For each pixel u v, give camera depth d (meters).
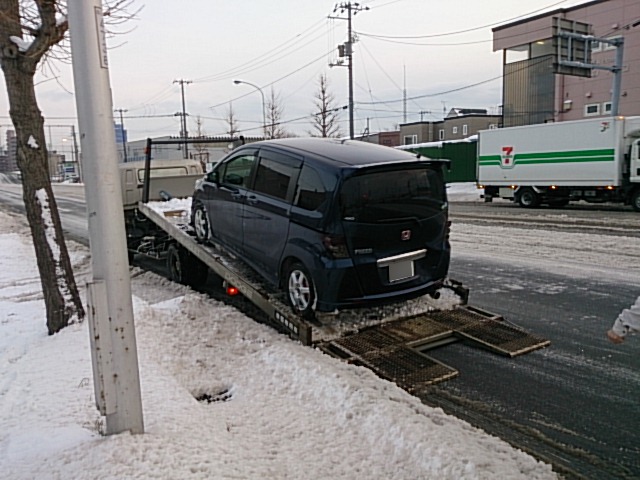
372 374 4.47
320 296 5.09
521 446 3.57
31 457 3.04
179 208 9.02
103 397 3.09
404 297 5.31
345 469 3.17
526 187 21.47
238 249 6.48
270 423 3.77
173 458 2.95
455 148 32.81
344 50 32.50
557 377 4.65
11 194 39.06
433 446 3.27
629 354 5.14
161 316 5.86
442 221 5.62
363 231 5.02
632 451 3.50
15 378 4.36
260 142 6.27
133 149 54.69
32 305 7.48
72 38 2.93
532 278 8.30
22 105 5.56
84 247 13.23
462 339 5.47
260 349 5.15
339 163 5.08
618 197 18.77
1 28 5.32
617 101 21.06
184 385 4.47
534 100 31.50
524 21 31.22
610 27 26.98
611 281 7.92
